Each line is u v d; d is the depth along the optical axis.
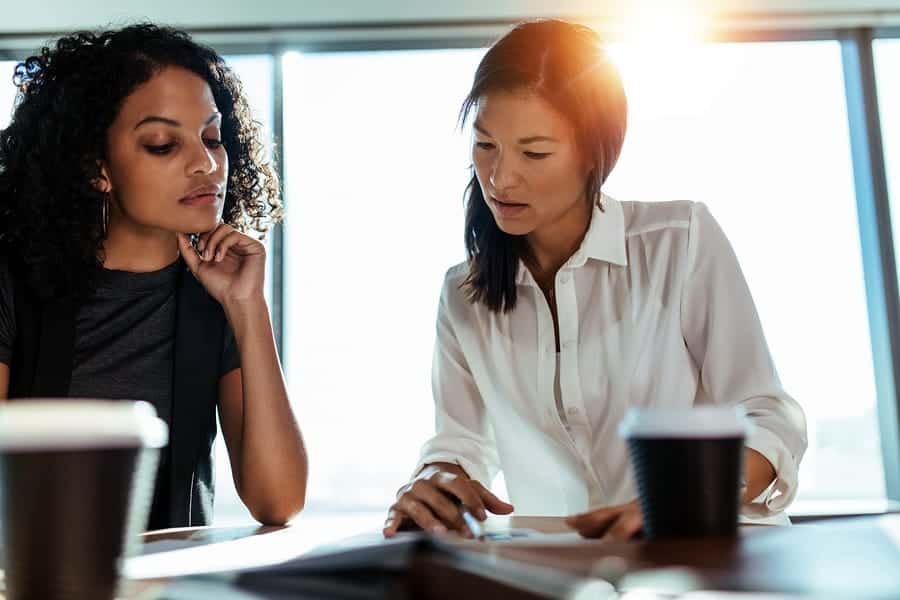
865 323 3.69
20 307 1.44
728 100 3.80
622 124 1.24
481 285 1.39
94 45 1.51
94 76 1.46
